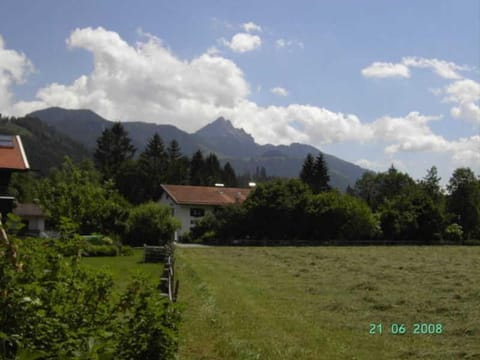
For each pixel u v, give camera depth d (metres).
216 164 140.88
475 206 91.81
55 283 4.29
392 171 116.62
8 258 3.80
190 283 19.44
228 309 14.14
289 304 15.76
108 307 4.84
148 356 5.01
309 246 58.62
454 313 13.97
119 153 98.75
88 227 39.72
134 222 49.94
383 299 16.31
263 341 10.61
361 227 64.75
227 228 63.16
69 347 3.67
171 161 108.62
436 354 9.95
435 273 24.52
